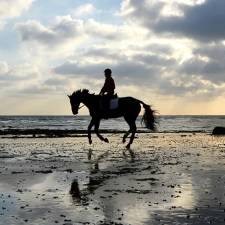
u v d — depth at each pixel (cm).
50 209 914
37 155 2072
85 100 2306
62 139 3453
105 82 2281
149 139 3525
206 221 806
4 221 809
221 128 4681
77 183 1255
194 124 10550
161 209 909
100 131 5272
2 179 1327
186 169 1552
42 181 1290
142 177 1363
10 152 2233
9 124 9238
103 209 915
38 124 9344
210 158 1944
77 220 822
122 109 2336
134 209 912
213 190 1132
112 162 1773
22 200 1009
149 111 2373
